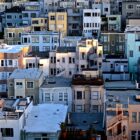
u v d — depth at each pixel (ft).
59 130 308.19
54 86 408.87
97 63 539.29
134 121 308.19
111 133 301.84
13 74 426.10
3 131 309.63
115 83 445.78
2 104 333.21
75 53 527.40
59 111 350.84
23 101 350.02
